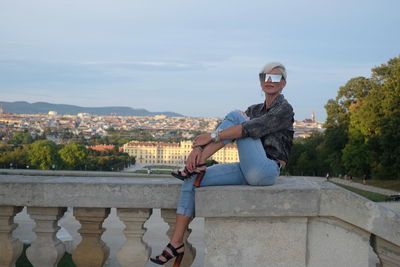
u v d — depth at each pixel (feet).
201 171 13.79
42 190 14.37
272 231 13.71
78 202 14.40
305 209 13.39
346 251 13.53
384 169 179.42
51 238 14.78
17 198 14.39
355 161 199.52
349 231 13.51
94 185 14.40
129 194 14.38
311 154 293.64
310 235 13.84
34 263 14.76
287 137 14.66
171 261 15.29
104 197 14.40
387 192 159.63
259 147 13.96
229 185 14.28
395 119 166.91
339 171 231.30
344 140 235.20
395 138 165.17
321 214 13.46
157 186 14.37
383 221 12.82
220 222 13.70
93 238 14.87
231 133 13.67
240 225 13.69
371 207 12.91
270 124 13.89
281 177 16.90
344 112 248.93
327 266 13.70
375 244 13.56
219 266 13.74
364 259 13.41
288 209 13.37
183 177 13.80
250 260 13.73
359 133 203.92
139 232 14.75
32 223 45.73
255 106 16.15
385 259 13.34
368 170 210.59
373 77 217.15
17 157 391.24
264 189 13.34
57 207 14.60
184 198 13.87
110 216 55.77
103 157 474.49
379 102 189.98
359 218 13.05
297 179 16.06
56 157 402.72
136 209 14.65
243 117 14.43
